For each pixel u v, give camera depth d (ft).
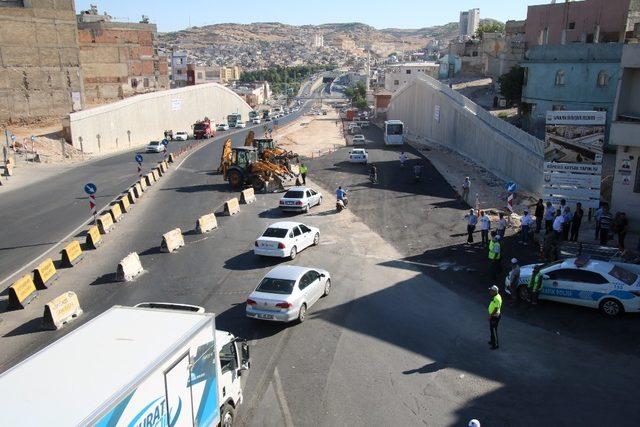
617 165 83.25
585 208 87.51
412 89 257.34
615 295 53.88
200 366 29.68
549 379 43.01
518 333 51.34
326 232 90.27
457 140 188.85
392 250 79.36
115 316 30.83
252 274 69.56
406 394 41.11
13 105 211.82
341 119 409.69
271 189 126.72
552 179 86.94
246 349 37.55
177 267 73.00
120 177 147.84
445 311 56.85
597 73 142.41
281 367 45.44
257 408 39.45
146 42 325.42
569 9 192.95
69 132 195.00
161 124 283.38
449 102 195.31
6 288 66.85
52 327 53.98
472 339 50.21
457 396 40.81
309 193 108.06
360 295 61.72
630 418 37.60
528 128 166.30
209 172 155.33
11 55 208.74
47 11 217.15
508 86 193.88
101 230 90.53
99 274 70.54
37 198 120.67
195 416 29.37
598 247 71.77
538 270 56.54
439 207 106.63
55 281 68.03
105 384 23.43
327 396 40.93
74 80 229.25
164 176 150.10
